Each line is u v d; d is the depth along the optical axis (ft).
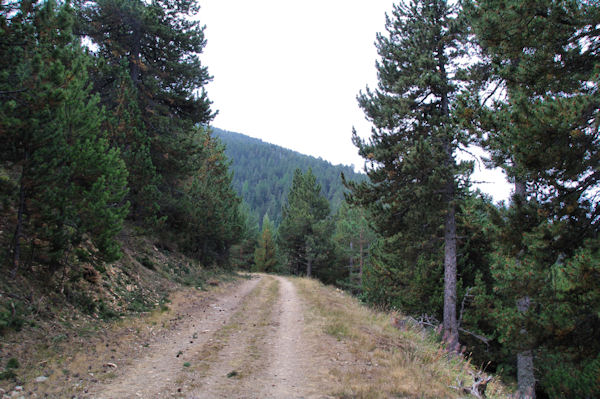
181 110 70.90
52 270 29.53
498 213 25.43
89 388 18.72
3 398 16.11
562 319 23.03
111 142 47.52
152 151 62.18
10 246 26.94
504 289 26.02
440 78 47.88
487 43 24.61
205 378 21.40
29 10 24.85
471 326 54.08
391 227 54.70
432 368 25.35
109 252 30.37
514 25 22.39
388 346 29.76
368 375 22.75
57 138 27.07
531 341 23.50
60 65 25.05
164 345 28.22
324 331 33.83
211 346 28.66
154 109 64.34
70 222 29.96
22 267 27.76
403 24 54.60
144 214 56.29
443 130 45.73
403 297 64.03
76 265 32.83
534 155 21.16
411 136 52.49
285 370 23.67
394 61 54.80
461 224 54.49
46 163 25.68
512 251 24.67
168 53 66.59
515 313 27.02
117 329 29.55
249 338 31.81
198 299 48.83
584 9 20.22
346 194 54.75
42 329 24.03
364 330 34.91
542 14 21.86
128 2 56.49
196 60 69.51
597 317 22.16
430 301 59.57
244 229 114.42
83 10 57.16
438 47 49.55
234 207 108.88
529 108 21.29
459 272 58.08
